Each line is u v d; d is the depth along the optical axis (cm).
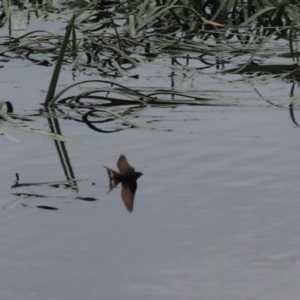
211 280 938
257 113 1543
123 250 1005
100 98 1664
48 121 1526
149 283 932
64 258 986
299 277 942
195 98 1648
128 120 1477
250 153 1308
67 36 1611
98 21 2325
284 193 1158
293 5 2280
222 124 1473
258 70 1848
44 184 1203
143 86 1748
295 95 1609
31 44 2130
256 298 899
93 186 1191
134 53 2034
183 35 2212
